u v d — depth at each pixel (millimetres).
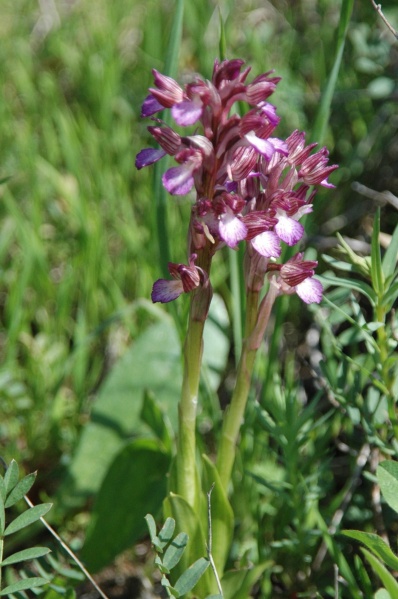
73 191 1024
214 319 847
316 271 882
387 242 825
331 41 1118
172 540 649
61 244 958
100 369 882
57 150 1046
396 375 686
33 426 829
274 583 739
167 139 592
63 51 1177
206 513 665
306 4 1205
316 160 615
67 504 778
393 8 973
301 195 626
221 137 590
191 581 619
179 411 641
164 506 650
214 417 790
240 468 763
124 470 740
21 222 899
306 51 1150
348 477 783
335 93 983
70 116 1084
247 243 624
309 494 703
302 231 608
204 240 606
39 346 867
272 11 1213
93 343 892
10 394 808
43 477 819
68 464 788
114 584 774
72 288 905
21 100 1151
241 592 661
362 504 747
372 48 973
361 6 1086
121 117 1108
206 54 1109
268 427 711
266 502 764
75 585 723
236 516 765
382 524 721
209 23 1177
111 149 1032
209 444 835
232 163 592
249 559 743
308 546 724
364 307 848
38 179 985
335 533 703
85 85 1143
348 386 755
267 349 873
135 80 1161
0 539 621
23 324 886
